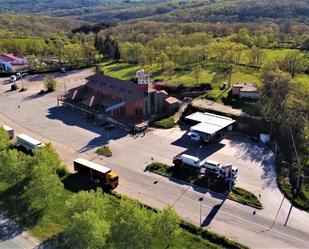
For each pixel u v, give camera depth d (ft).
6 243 212.23
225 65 541.34
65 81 543.80
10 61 606.14
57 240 213.25
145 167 294.46
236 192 257.34
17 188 263.70
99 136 354.95
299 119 326.65
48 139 349.41
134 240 186.80
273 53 586.04
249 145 328.29
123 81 421.18
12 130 350.23
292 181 269.03
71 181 274.77
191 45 636.48
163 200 251.39
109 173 266.77
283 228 223.30
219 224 227.20
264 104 368.68
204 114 367.66
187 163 285.64
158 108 405.18
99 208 210.18
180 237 214.07
